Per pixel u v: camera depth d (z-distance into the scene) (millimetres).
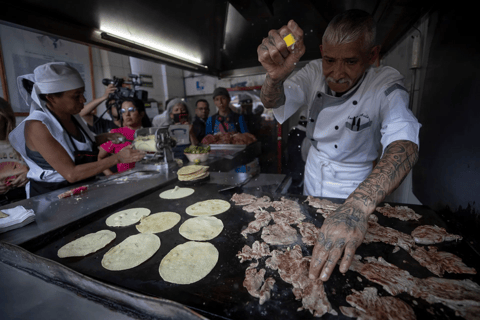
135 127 3082
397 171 954
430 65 1669
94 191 1733
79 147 1949
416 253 971
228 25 3410
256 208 1451
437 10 1591
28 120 1627
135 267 984
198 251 1067
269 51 938
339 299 775
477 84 1007
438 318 689
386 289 800
